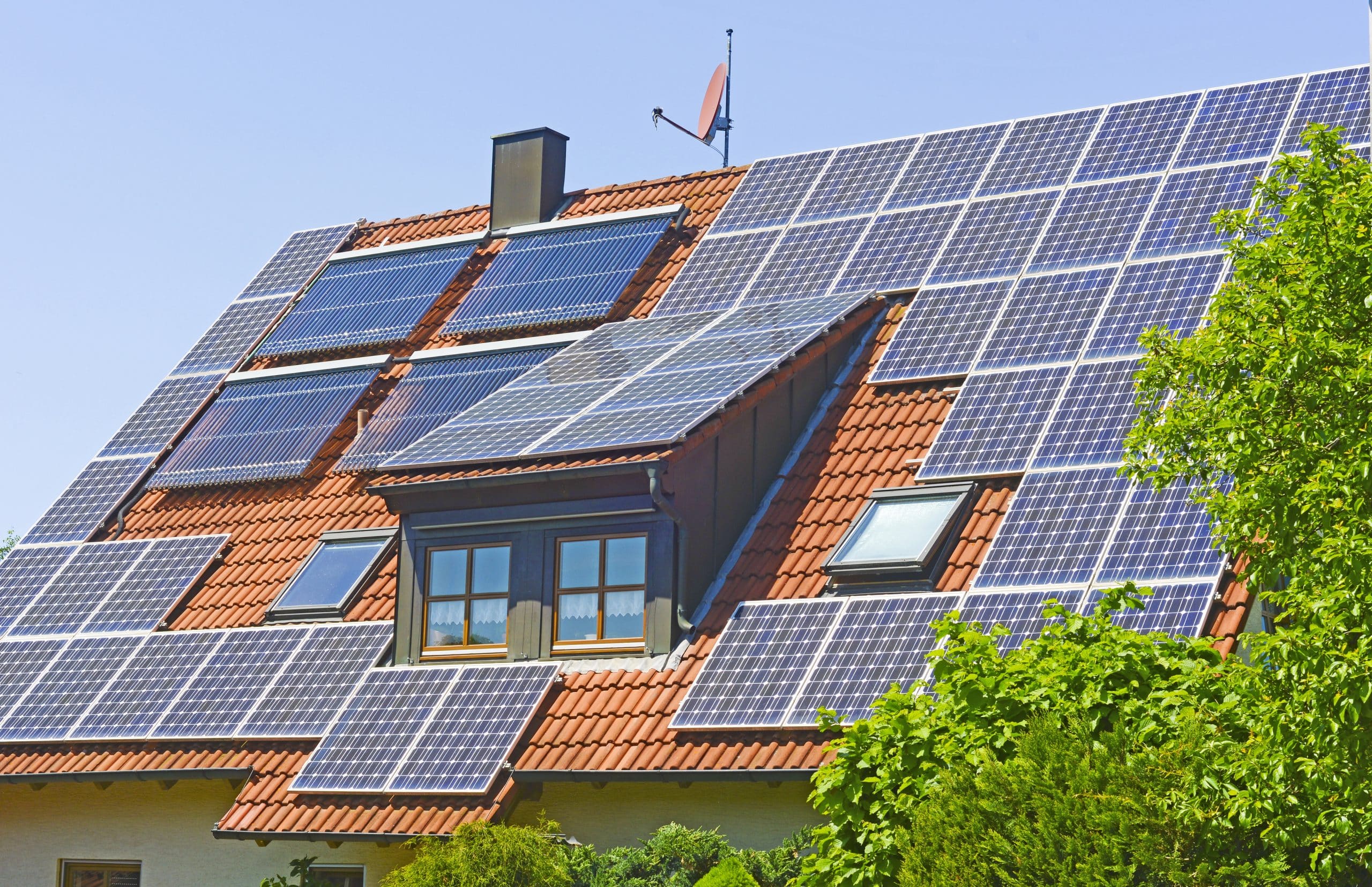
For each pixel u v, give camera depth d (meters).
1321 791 11.64
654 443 22.20
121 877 25.95
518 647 23.34
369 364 31.02
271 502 29.48
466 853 19.16
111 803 26.16
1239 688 12.55
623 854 19.97
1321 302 12.48
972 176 28.44
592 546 23.14
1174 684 14.00
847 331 25.77
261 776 23.42
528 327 29.83
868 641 20.31
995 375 23.81
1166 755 12.71
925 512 22.17
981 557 21.20
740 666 20.91
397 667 24.05
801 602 21.52
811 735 19.69
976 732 14.39
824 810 15.41
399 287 33.31
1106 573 19.72
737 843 20.61
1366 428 11.80
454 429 25.50
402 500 24.45
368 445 28.53
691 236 31.05
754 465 23.97
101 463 32.59
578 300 29.84
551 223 33.00
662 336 27.45
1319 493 11.68
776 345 25.16
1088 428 22.00
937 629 15.38
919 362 24.89
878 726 15.24
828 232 28.75
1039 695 14.18
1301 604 11.61
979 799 13.42
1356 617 11.12
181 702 25.06
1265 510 12.13
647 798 21.44
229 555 28.59
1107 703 13.86
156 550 29.27
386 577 26.17
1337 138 13.42
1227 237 24.11
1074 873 12.61
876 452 23.89
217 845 24.89
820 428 24.83
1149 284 24.00
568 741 21.41
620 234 31.42
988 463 22.33
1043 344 23.95
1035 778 13.08
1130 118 27.97
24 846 26.80
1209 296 23.16
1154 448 13.68
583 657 22.81
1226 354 12.83
